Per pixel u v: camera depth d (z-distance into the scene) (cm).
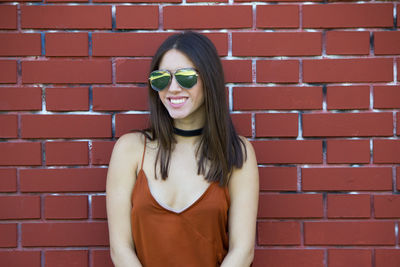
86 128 195
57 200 195
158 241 151
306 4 195
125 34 194
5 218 195
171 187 155
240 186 160
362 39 195
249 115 196
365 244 196
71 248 197
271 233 197
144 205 151
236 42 195
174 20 194
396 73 194
